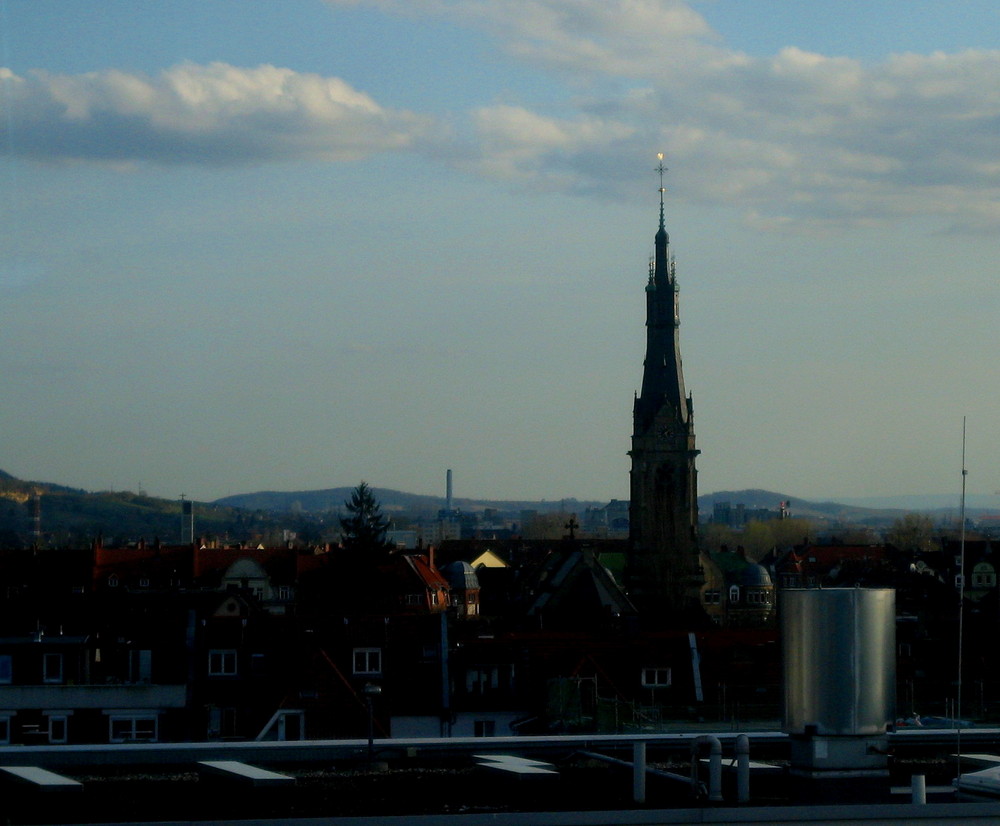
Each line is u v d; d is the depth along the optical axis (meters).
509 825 33.78
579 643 140.88
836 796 40.16
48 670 128.75
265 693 129.00
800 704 40.62
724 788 42.47
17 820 38.53
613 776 44.38
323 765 46.72
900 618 165.25
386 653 135.88
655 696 135.50
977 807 35.09
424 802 41.12
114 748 46.34
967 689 111.50
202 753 46.56
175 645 134.00
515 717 133.62
